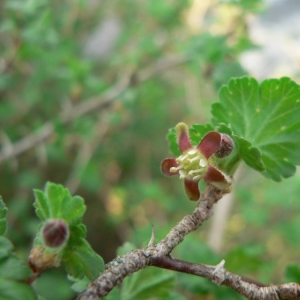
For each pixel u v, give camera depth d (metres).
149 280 0.10
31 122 0.28
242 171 0.27
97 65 0.30
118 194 0.29
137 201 0.28
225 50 0.19
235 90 0.09
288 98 0.09
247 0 0.20
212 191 0.08
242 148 0.08
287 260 0.25
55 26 0.27
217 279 0.07
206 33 0.20
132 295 0.10
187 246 0.13
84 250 0.07
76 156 0.29
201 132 0.09
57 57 0.23
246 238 0.27
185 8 0.28
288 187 0.25
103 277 0.07
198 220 0.08
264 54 0.27
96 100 0.23
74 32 0.29
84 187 0.28
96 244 0.29
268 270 0.17
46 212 0.07
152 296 0.10
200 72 0.21
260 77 0.27
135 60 0.24
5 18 0.25
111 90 0.23
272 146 0.09
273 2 0.27
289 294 0.07
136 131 0.31
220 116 0.09
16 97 0.28
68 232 0.06
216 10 0.26
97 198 0.30
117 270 0.07
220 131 0.08
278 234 0.26
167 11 0.27
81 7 0.27
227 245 0.26
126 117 0.26
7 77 0.21
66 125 0.23
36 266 0.06
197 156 0.08
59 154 0.23
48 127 0.22
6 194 0.27
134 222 0.29
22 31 0.20
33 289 0.06
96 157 0.29
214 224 0.20
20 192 0.26
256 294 0.07
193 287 0.13
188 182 0.08
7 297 0.06
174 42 0.27
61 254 0.07
